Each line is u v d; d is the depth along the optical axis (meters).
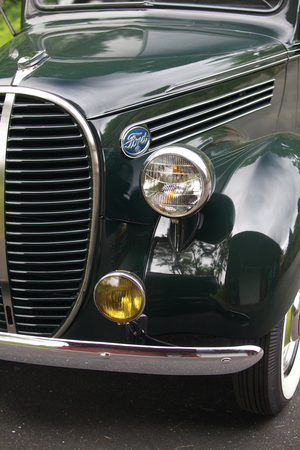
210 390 2.36
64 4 2.72
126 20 2.49
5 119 1.62
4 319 1.86
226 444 1.99
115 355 1.57
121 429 2.05
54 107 1.62
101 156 1.64
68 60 1.85
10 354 1.67
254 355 1.60
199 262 1.66
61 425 2.05
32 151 1.62
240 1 2.59
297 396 2.36
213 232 1.68
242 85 2.18
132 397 2.27
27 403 2.19
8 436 1.97
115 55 1.94
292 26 2.57
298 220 1.70
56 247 1.73
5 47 2.29
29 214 1.68
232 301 1.63
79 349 1.58
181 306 1.67
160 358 1.57
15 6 5.07
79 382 2.37
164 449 1.95
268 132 2.43
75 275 1.76
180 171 1.50
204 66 2.01
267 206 1.69
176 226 1.68
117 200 1.69
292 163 1.86
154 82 1.83
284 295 1.68
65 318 1.78
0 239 1.70
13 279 1.75
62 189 1.66
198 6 2.59
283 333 1.97
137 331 1.66
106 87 1.72
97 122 1.64
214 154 1.94
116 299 1.58
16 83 1.64
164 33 2.26
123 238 1.72
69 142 1.64
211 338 1.81
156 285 1.67
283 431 2.09
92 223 1.68
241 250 1.63
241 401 2.11
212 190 1.54
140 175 1.56
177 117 1.91
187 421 2.12
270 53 2.32
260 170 1.80
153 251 1.71
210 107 2.04
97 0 2.67
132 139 1.72
